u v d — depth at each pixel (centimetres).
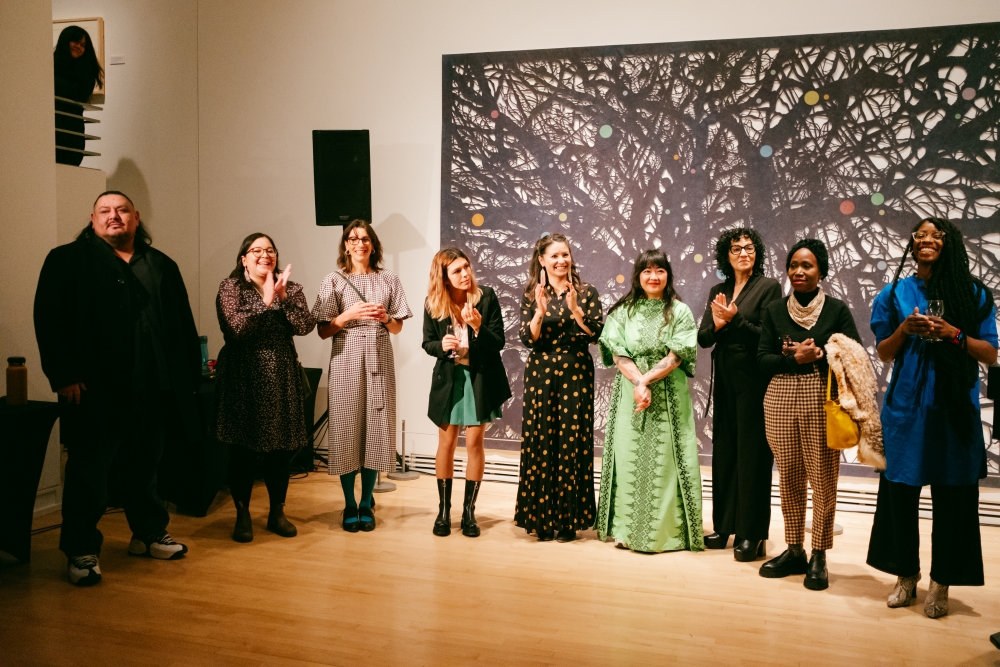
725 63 461
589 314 369
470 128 498
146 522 339
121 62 553
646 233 477
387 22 511
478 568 334
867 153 448
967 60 434
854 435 291
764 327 331
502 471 489
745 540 347
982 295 281
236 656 249
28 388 390
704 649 257
